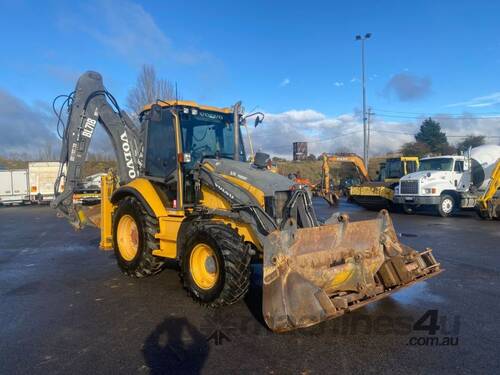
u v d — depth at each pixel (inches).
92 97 309.1
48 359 158.1
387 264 212.8
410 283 210.4
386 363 151.5
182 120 255.4
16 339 177.8
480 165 711.7
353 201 916.0
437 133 2230.6
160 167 264.8
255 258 216.2
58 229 571.5
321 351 161.8
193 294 216.1
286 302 163.9
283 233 173.2
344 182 1252.5
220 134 274.1
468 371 145.2
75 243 442.6
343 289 195.0
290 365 150.7
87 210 333.1
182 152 247.8
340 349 163.3
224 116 279.3
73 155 306.0
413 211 745.6
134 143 317.4
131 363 154.0
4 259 359.3
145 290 248.8
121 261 277.6
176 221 241.8
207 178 234.7
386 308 211.3
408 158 832.9
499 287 249.8
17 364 154.3
